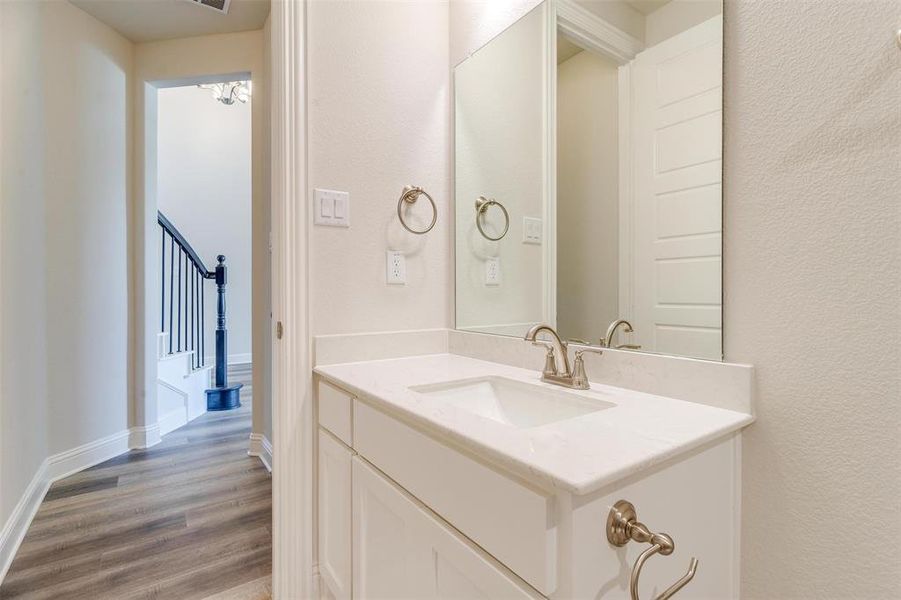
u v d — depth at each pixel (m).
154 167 2.76
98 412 2.46
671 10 0.98
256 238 2.61
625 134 1.08
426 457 0.83
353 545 1.12
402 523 0.91
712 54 0.90
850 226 0.73
